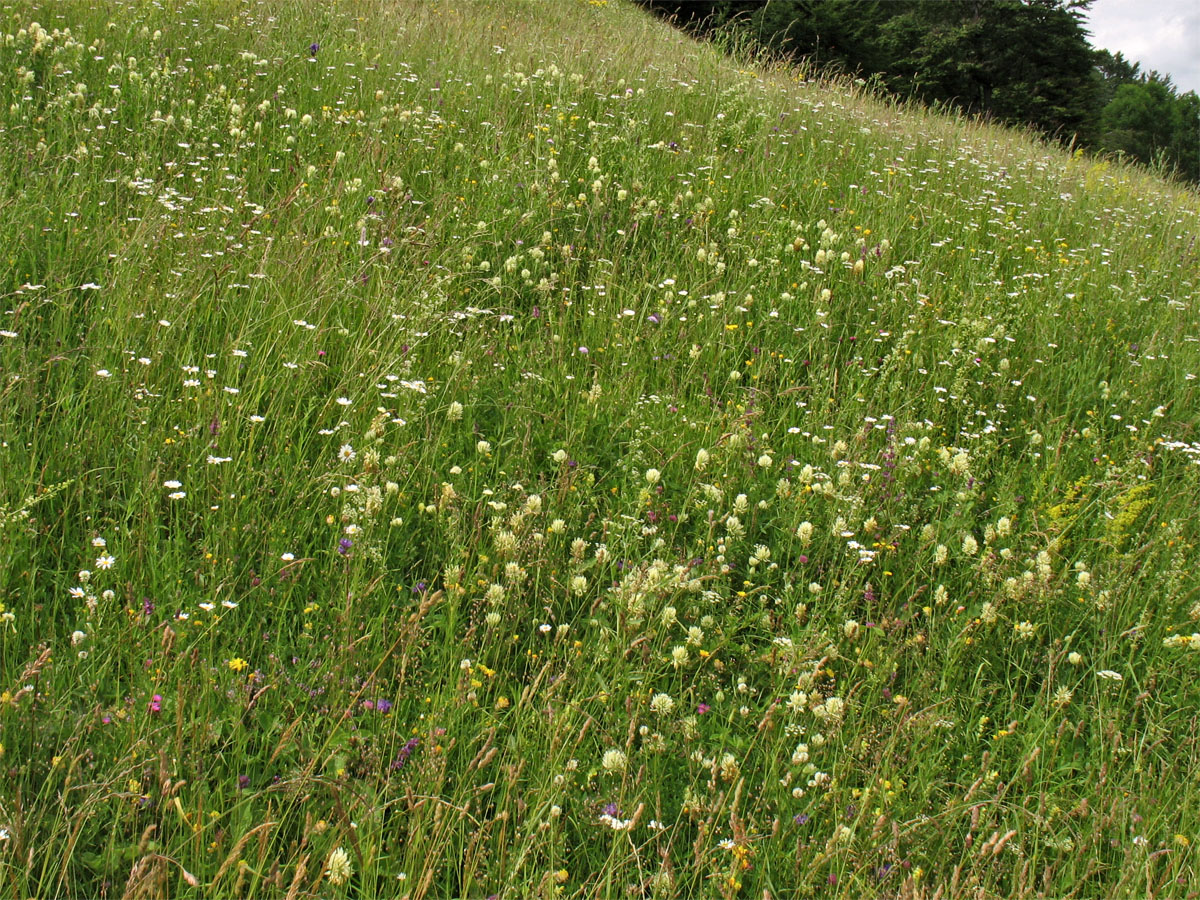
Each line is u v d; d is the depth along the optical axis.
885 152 9.06
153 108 6.85
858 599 3.63
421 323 4.52
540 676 2.77
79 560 3.12
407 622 2.96
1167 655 3.43
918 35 30.94
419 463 3.74
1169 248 8.20
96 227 4.92
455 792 2.51
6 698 2.36
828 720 2.92
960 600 3.64
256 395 3.87
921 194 7.96
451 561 3.30
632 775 2.70
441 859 2.44
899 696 3.05
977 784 2.69
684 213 6.54
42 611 2.88
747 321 5.40
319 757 2.58
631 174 6.90
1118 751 2.96
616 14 19.48
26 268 4.55
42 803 2.30
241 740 2.53
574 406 4.45
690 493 3.85
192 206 5.45
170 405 3.75
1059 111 29.47
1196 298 7.21
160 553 3.11
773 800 2.71
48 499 3.25
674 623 3.26
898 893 2.40
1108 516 3.90
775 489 4.05
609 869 2.31
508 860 2.41
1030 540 3.97
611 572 3.51
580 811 2.61
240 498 3.37
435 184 6.41
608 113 8.30
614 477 4.07
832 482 3.94
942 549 3.59
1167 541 3.88
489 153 7.00
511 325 5.16
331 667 2.79
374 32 10.02
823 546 3.73
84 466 3.47
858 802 2.71
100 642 2.71
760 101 9.30
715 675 3.19
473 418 4.21
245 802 2.42
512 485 3.74
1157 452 4.88
